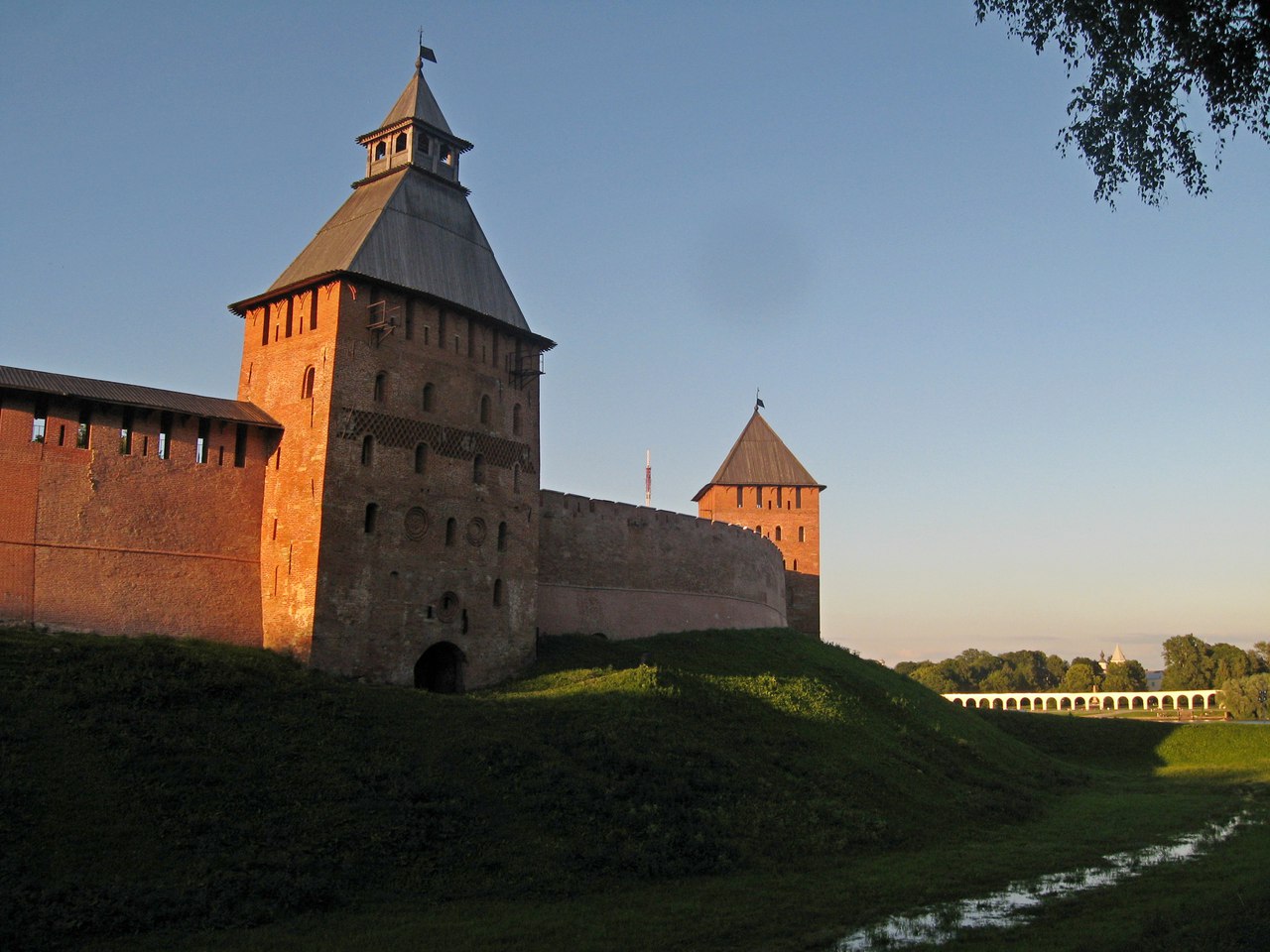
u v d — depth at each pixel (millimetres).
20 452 40906
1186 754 76750
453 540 49750
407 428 48562
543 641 57438
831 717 50250
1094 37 24641
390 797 32281
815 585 100250
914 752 50875
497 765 35875
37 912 23828
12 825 26469
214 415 46125
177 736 32656
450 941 24922
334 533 44812
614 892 29891
